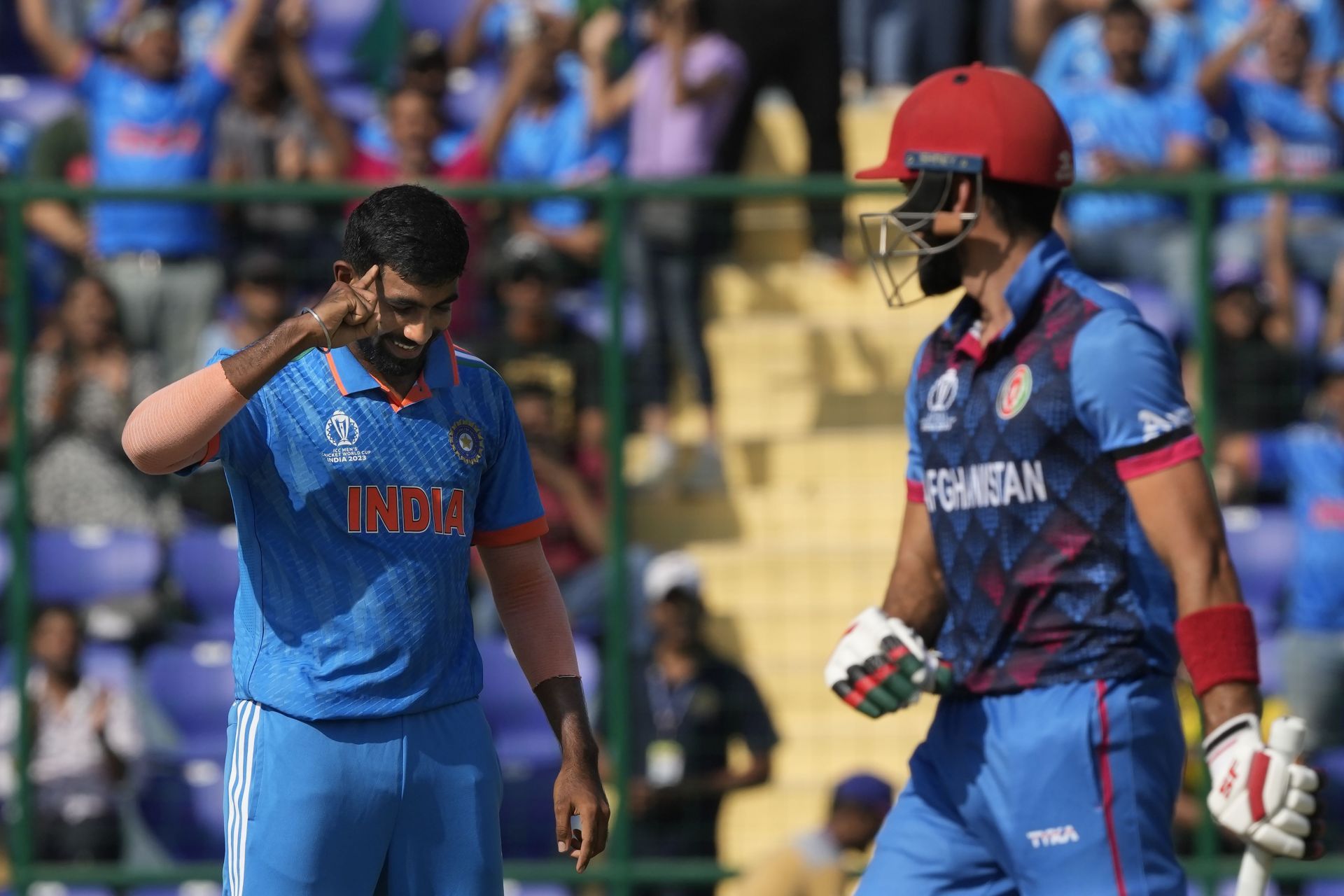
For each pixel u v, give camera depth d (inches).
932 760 499.2
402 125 1097.4
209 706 957.2
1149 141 1098.1
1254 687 446.0
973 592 481.7
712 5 1113.4
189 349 977.5
